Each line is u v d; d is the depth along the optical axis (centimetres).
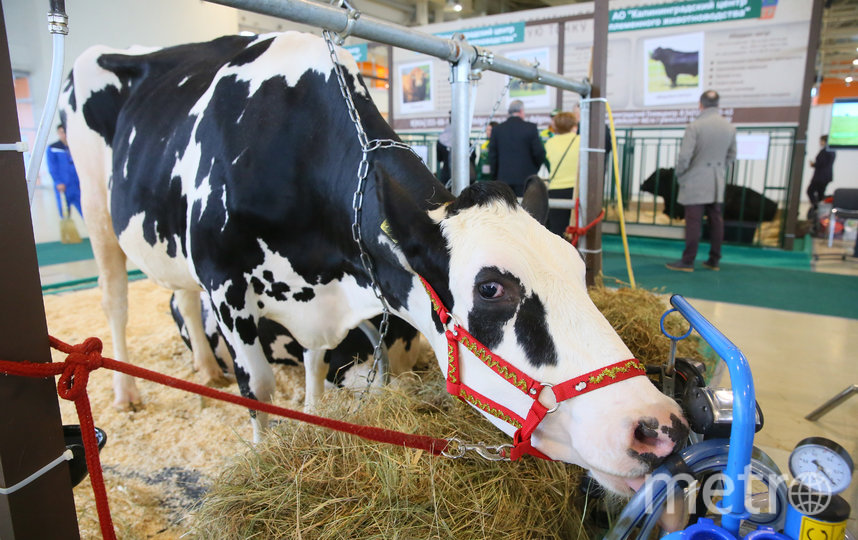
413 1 1227
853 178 1397
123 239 271
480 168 829
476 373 145
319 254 204
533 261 136
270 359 316
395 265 167
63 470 114
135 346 384
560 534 164
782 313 465
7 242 100
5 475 102
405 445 155
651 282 573
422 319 167
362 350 277
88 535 202
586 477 173
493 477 166
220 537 153
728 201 788
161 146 239
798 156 730
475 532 150
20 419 104
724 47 743
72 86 292
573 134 538
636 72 801
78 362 110
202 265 214
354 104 193
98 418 289
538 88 855
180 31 802
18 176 101
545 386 133
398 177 179
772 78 727
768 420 284
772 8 707
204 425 283
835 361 362
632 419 123
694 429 146
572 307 134
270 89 204
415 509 151
